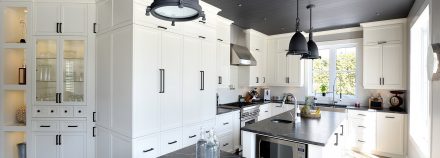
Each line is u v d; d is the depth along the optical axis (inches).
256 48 210.8
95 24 122.6
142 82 103.1
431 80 87.2
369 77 176.2
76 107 121.1
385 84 169.8
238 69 208.5
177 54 119.7
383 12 149.8
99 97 120.4
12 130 117.6
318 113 129.8
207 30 138.9
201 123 135.0
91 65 122.3
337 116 133.5
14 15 123.8
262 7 142.3
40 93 122.0
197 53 132.0
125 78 102.7
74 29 120.5
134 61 99.7
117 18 107.9
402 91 169.8
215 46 145.9
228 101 201.6
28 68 116.9
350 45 199.5
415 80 141.3
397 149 159.6
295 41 111.1
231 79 198.4
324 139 84.7
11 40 121.6
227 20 169.0
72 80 124.6
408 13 150.9
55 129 119.5
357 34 194.1
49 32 118.6
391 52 167.3
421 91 138.0
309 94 222.1
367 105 191.8
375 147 168.7
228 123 161.2
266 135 94.7
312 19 167.0
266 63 228.7
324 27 190.7
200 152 60.1
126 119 102.2
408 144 151.6
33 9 117.7
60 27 118.8
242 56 180.4
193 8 45.7
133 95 99.4
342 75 206.1
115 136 108.8
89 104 122.0
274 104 216.7
